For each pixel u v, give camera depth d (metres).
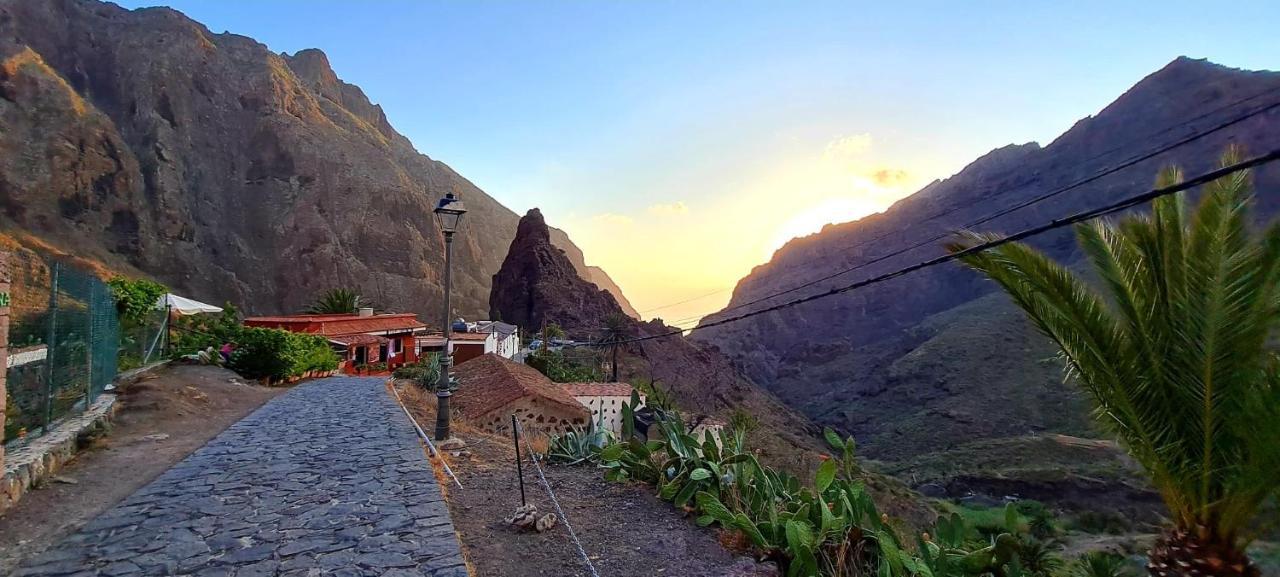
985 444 67.06
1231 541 4.79
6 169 87.88
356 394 15.62
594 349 67.31
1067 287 5.05
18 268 7.13
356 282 126.50
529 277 113.56
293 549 4.82
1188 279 4.62
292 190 130.00
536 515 6.12
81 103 102.06
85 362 9.21
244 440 9.20
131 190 102.19
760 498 6.93
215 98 130.62
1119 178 129.38
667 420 8.45
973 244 5.43
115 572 4.33
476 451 9.85
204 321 19.84
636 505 7.27
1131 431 5.34
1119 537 31.44
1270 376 4.20
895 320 193.62
